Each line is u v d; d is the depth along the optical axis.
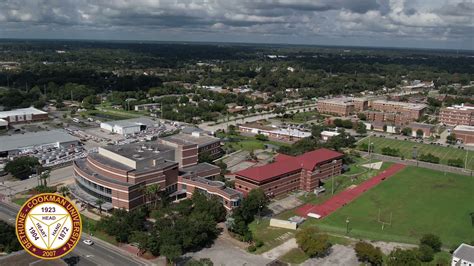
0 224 170.75
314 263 164.75
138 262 160.88
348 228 198.62
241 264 161.62
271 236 186.75
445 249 179.00
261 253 171.38
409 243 184.88
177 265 159.00
